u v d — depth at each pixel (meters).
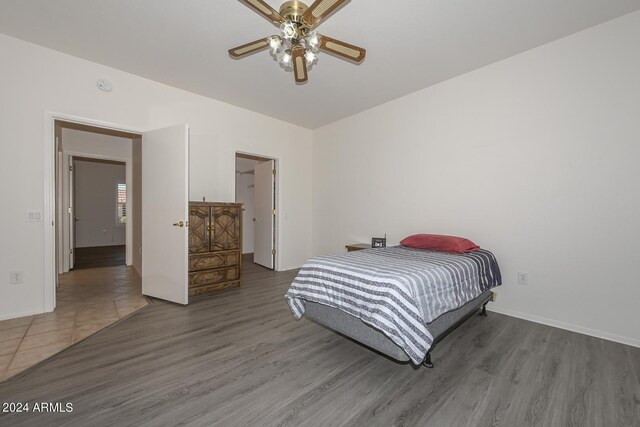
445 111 3.24
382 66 2.91
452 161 3.18
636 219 2.13
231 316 2.68
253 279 4.12
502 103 2.79
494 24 2.25
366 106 4.03
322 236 4.92
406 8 2.06
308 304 2.25
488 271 2.52
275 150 4.58
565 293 2.44
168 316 2.67
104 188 7.97
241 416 1.37
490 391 1.58
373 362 1.89
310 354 1.99
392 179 3.81
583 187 2.35
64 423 1.31
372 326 1.67
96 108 2.91
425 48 2.59
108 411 1.39
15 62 2.52
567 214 2.43
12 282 2.55
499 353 2.00
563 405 1.46
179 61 2.86
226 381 1.66
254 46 2.08
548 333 2.34
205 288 3.27
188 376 1.70
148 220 3.23
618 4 2.04
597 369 1.80
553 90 2.49
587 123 2.33
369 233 4.13
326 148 4.85
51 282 2.73
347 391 1.58
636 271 2.13
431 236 2.95
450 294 1.94
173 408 1.42
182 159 2.96
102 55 2.77
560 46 2.45
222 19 2.22
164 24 2.28
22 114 2.56
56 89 2.70
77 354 1.94
